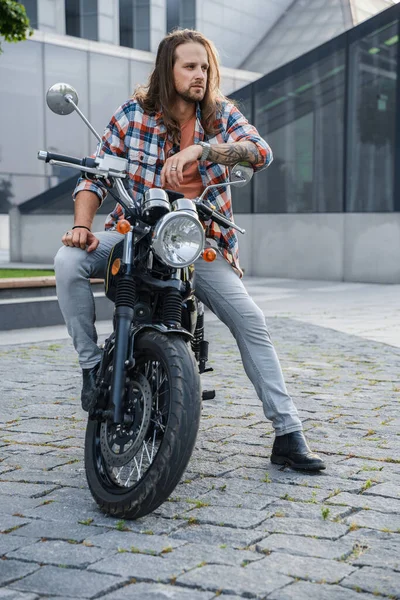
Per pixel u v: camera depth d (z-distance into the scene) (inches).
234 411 189.9
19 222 801.6
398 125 594.9
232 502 124.6
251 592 92.2
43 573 97.9
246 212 681.6
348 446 159.0
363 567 100.0
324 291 538.9
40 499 126.8
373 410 192.4
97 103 1087.6
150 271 122.0
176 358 114.1
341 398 206.4
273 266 667.4
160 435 121.7
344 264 626.5
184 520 116.7
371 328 349.7
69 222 769.6
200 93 132.7
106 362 125.5
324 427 175.0
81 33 1232.2
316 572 98.2
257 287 570.6
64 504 124.3
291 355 276.5
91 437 128.0
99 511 121.0
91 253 132.7
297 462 140.8
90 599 90.9
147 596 91.6
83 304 132.1
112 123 137.8
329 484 134.0
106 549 105.5
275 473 139.9
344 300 476.7
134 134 135.9
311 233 643.5
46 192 783.1
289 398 143.6
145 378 119.0
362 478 137.4
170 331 115.9
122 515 115.6
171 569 99.0
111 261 125.5
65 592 92.5
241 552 104.6
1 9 467.8
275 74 658.2
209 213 126.1
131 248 120.6
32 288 364.8
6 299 353.7
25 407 194.5
